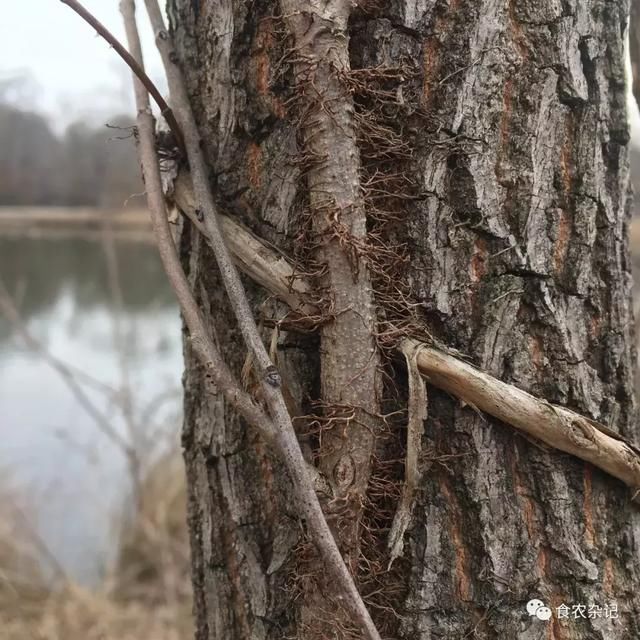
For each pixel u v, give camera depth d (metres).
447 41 0.89
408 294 0.90
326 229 0.85
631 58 1.13
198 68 1.03
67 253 11.71
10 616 3.09
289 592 0.96
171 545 3.46
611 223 0.96
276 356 0.89
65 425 5.25
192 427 1.11
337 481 0.85
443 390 0.90
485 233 0.90
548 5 0.91
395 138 0.89
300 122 0.86
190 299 0.89
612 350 0.96
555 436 0.88
